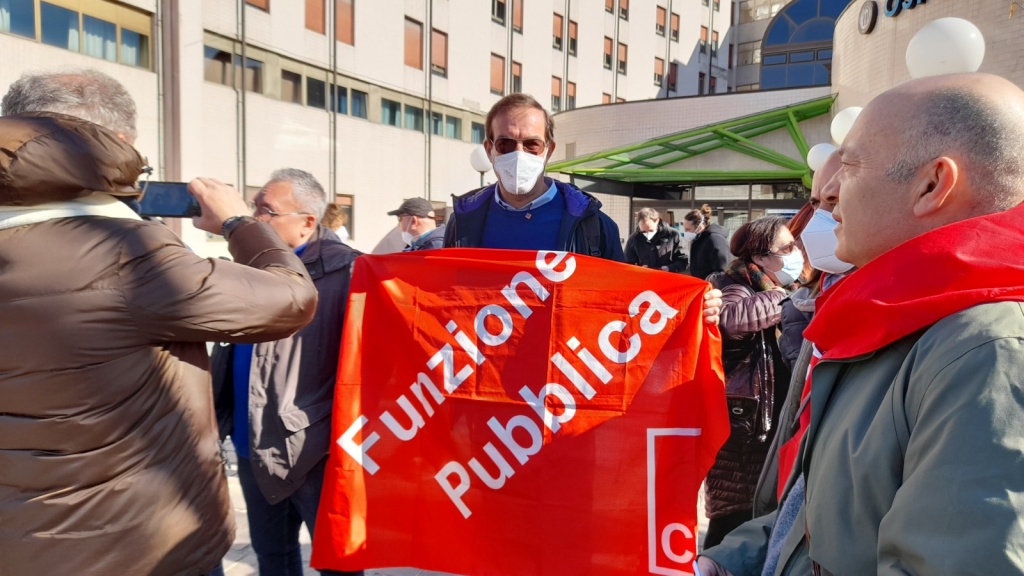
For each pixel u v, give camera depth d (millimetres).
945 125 963
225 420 2451
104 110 1473
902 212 1023
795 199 16078
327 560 2160
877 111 1058
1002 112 945
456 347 2191
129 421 1279
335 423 2156
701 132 15148
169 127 13047
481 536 2141
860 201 1076
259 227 1588
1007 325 834
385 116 18812
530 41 23859
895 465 918
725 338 2480
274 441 2213
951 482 790
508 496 2131
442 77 20531
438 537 2166
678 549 2031
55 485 1235
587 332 2131
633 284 2115
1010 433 774
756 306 2404
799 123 15305
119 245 1263
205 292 1287
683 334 2080
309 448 2238
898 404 929
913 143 992
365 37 17938
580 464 2102
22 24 10789
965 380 821
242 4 14555
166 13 12844
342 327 2326
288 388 2211
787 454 1491
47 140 1230
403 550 2168
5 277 1207
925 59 3721
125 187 1373
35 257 1219
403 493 2174
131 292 1247
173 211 1655
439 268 2221
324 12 16781
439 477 2174
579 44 26172
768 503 1748
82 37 11641
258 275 1401
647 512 2061
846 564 967
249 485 2393
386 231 19000
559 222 2527
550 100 25000
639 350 2105
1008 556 729
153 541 1321
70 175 1243
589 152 19562
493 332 2176
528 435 2135
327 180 17094
